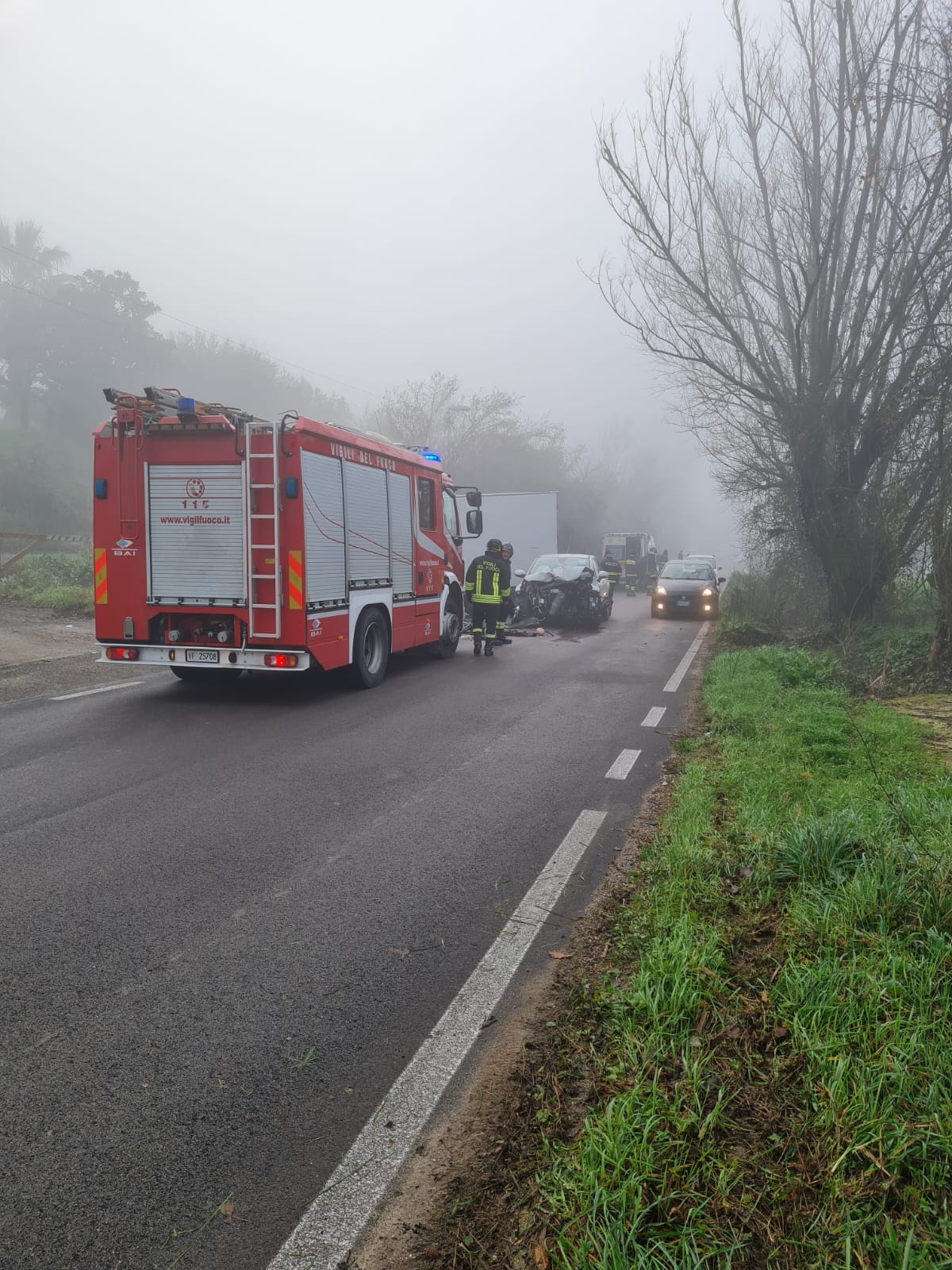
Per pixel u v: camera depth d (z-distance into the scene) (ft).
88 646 43.11
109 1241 7.34
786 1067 9.00
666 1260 6.64
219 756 23.49
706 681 36.04
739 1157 7.81
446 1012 10.90
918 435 43.37
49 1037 10.26
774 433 50.55
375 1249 7.28
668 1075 9.06
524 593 65.46
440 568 43.50
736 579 70.38
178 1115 8.93
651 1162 7.57
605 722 28.63
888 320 39.93
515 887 14.85
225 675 37.19
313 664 30.50
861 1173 7.43
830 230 38.65
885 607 47.52
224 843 16.81
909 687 33.53
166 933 12.98
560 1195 7.34
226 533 29.96
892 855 13.05
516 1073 9.53
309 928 13.21
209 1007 10.96
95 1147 8.45
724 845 15.64
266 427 29.25
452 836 17.37
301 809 19.02
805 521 48.85
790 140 40.65
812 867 13.75
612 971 11.47
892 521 44.27
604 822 18.31
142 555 30.60
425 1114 8.99
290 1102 9.17
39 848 16.38
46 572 61.26
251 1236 7.41
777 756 21.98
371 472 35.14
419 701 32.35
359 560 33.99
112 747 24.35
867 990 9.86
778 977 10.69
